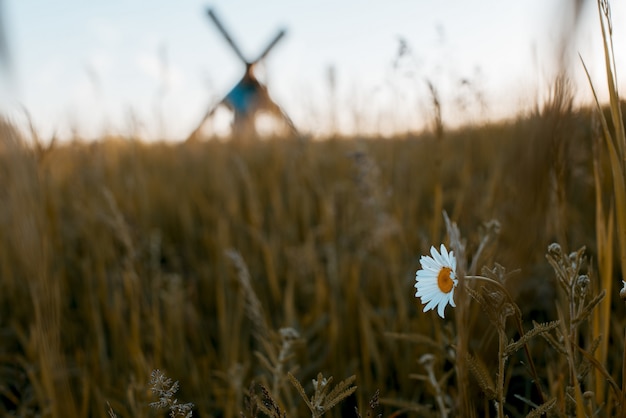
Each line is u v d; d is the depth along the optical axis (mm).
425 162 3879
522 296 1939
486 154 3730
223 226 3686
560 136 1418
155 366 2314
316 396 1005
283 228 3824
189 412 1087
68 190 4336
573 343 1047
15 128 2084
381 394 2160
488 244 1404
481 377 1022
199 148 5828
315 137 4891
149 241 3723
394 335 1598
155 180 4754
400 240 3139
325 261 3412
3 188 2535
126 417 1956
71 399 2051
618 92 1200
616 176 1224
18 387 2230
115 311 2645
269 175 4680
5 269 3051
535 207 1435
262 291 3102
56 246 3250
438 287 952
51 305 2121
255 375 2324
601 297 1018
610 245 1396
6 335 2746
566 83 1339
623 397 1022
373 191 3039
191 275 3457
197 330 2758
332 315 2564
